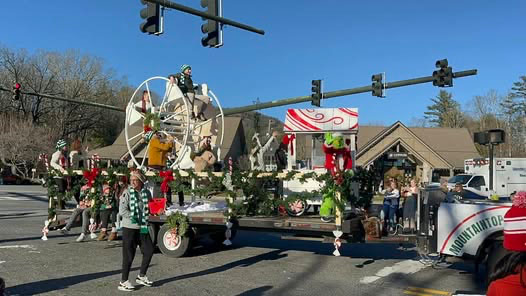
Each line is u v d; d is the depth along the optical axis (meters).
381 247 11.84
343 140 9.22
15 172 51.34
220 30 14.05
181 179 10.58
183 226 9.80
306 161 13.45
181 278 8.23
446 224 8.45
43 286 7.48
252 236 13.73
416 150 43.59
